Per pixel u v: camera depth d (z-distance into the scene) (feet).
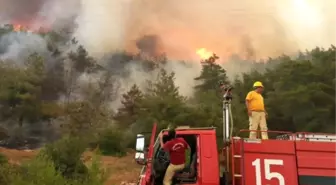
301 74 168.25
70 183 65.57
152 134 26.04
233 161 24.93
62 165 69.36
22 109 174.91
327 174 24.54
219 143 35.37
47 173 60.75
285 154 25.02
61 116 194.29
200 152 24.63
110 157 120.06
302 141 25.23
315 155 24.97
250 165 24.79
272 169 24.72
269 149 25.09
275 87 172.86
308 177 24.54
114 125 170.50
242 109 139.74
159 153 26.23
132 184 86.43
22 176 62.90
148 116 140.56
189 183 24.66
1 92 172.76
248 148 25.11
